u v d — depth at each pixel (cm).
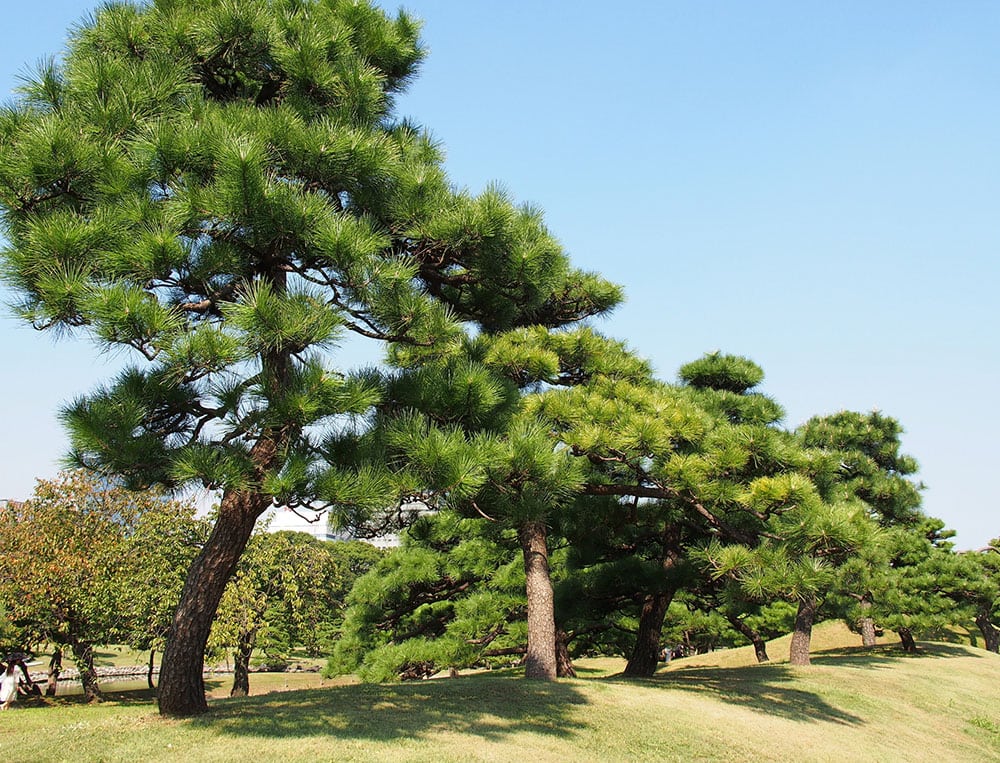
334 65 916
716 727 1003
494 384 881
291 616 2269
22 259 648
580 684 1143
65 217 659
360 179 830
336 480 680
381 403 835
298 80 896
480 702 964
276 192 708
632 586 1405
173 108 804
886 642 2914
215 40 859
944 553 2391
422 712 888
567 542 1519
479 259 913
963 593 2328
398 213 856
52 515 1880
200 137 723
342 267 732
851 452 2358
